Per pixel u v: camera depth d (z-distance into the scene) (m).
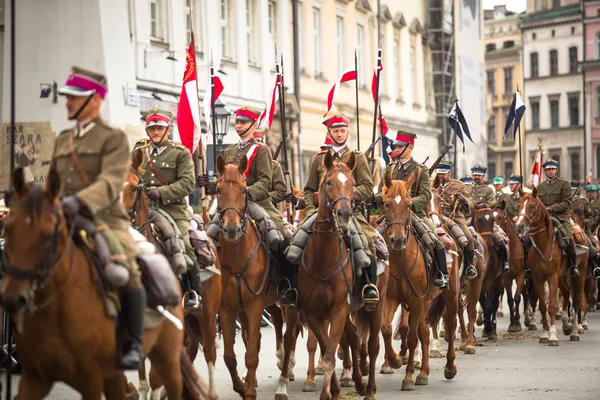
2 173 26.78
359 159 13.62
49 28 26.58
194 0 31.69
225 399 13.88
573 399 13.81
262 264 13.06
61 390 14.52
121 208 8.78
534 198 21.31
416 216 15.11
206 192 14.30
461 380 15.66
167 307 9.19
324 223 12.48
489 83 107.94
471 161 61.31
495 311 21.92
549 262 21.12
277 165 14.34
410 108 52.88
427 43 56.09
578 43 99.75
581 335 22.89
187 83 15.66
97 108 8.62
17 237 7.50
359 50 46.00
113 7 26.83
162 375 9.65
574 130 99.88
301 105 39.00
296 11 38.22
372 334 13.47
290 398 13.85
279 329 15.77
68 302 7.99
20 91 26.77
